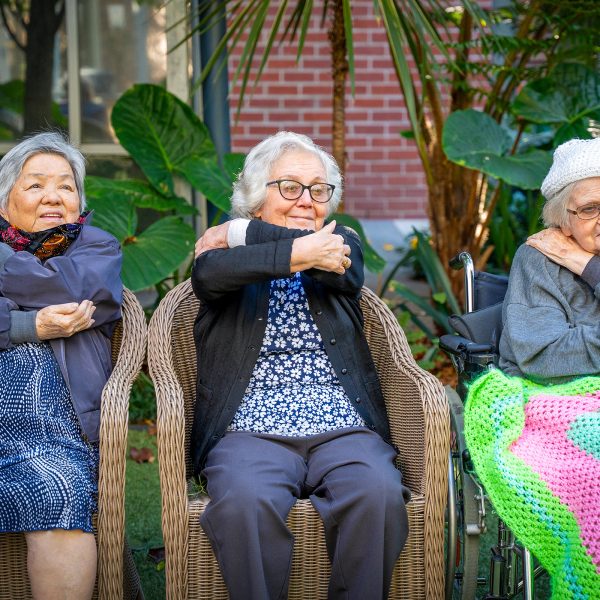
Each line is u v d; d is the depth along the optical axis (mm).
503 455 2586
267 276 2785
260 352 2918
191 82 5652
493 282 3326
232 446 2779
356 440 2824
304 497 2801
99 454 2645
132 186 5082
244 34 8031
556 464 2549
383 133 8477
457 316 3197
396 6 4305
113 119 5145
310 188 2996
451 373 5211
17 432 2686
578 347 2781
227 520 2549
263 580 2527
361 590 2582
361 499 2582
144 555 3484
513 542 2785
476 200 5410
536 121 4984
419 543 2699
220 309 2967
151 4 5559
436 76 5676
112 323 2982
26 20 5602
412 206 8641
